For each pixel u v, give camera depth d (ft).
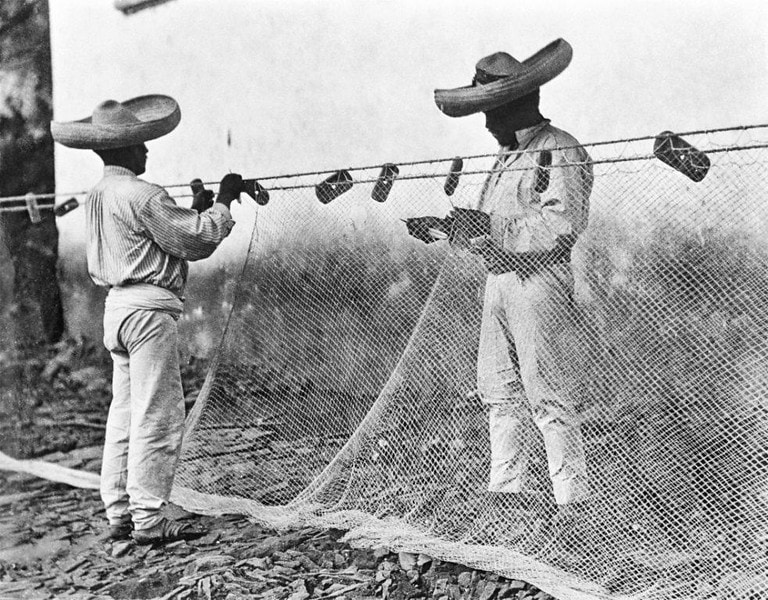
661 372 17.53
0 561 17.49
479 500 17.81
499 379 17.80
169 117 19.21
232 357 21.62
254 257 21.77
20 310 32.68
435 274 22.06
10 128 33.65
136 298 18.38
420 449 18.67
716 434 17.04
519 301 17.34
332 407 21.15
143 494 18.17
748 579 14.52
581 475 16.85
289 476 20.45
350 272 22.34
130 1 33.30
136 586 16.24
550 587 14.99
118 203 18.38
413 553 16.67
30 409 27.37
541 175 17.46
